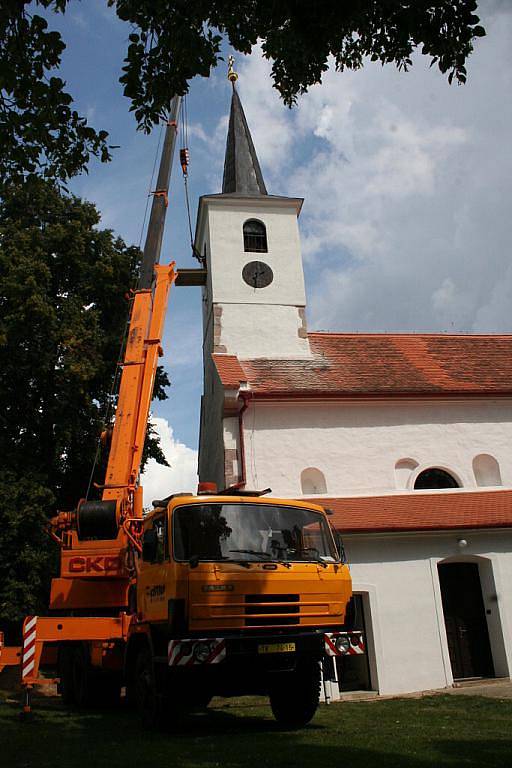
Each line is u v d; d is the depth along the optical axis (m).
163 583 9.66
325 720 11.28
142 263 17.08
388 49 8.20
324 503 18.73
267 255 24.09
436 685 16.30
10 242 24.91
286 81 9.09
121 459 13.77
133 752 8.08
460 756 7.66
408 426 20.52
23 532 21.64
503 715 11.33
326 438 20.00
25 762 7.77
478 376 22.33
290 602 9.62
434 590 17.06
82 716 11.92
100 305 26.77
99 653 12.62
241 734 9.55
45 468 24.42
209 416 24.27
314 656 9.70
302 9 7.30
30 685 11.80
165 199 18.59
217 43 8.23
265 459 19.52
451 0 7.30
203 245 26.38
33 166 8.84
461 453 20.47
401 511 18.09
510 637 17.06
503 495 19.36
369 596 16.77
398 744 8.48
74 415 24.55
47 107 8.28
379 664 16.23
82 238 26.20
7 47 8.01
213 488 11.14
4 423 24.08
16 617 21.09
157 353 15.30
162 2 7.63
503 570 17.52
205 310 26.42
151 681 9.84
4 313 24.17
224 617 9.25
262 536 10.04
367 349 23.77
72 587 13.35
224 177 28.31
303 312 23.55
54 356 24.33
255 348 22.72
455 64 7.79
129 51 8.13
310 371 21.91
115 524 12.93
